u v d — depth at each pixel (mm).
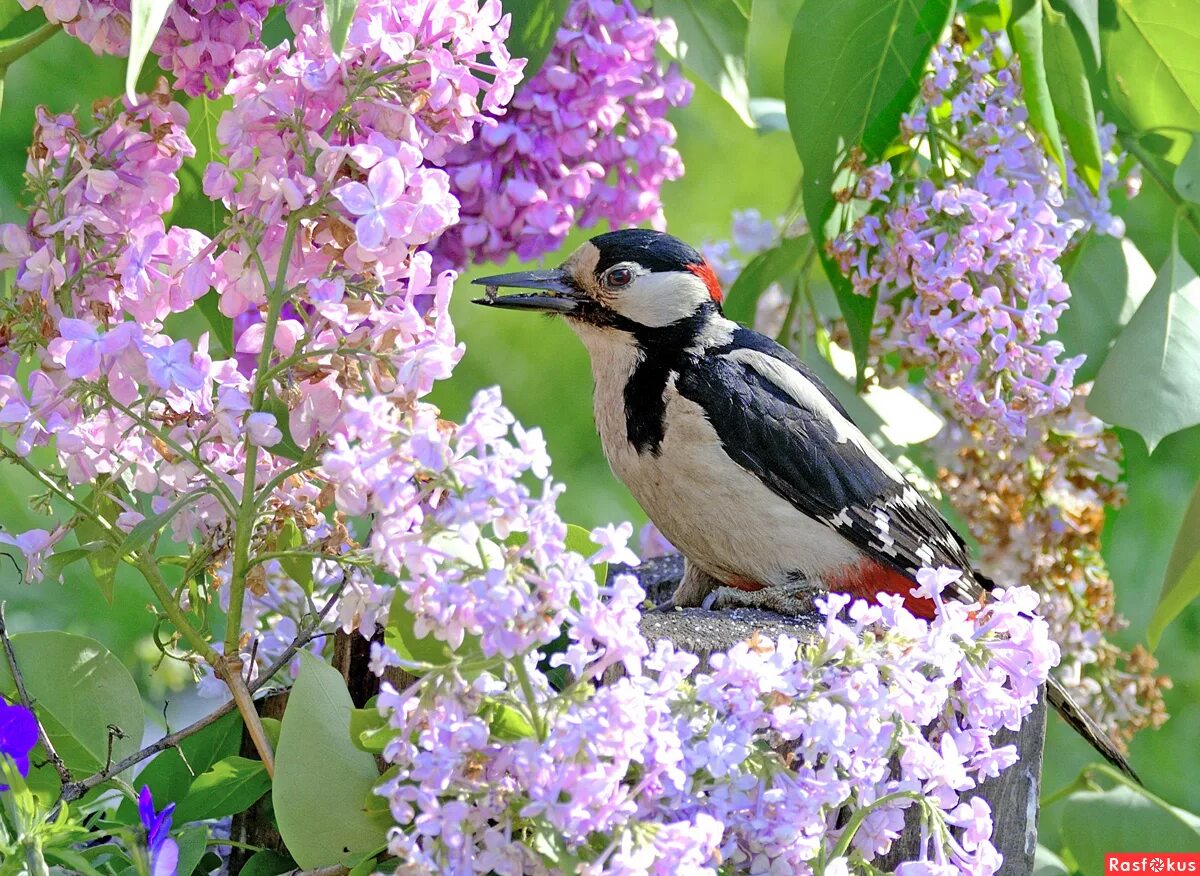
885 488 7398
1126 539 10680
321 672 4879
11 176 11086
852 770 4574
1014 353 7043
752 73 13125
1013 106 7527
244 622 6156
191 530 5477
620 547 4172
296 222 4871
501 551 4422
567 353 14531
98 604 9609
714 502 7234
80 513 5266
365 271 4949
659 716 4242
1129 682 8438
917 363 7711
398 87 4977
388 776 4641
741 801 4387
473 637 4426
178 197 6660
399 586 4273
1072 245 8031
